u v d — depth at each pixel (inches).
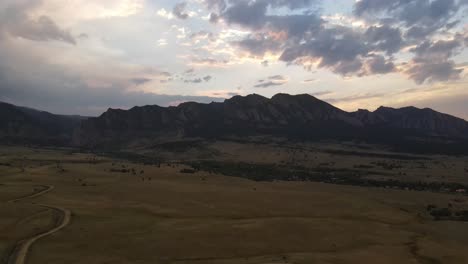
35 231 4180.6
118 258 3452.3
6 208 5142.7
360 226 5201.8
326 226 5029.5
